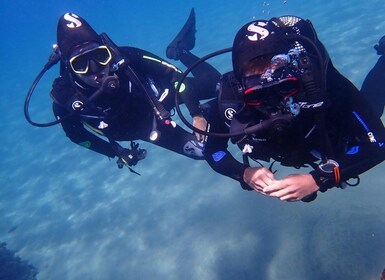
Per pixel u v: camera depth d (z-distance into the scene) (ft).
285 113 2.38
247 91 2.31
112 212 8.16
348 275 4.57
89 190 9.40
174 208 7.38
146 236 7.06
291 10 20.83
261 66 2.29
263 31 2.37
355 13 14.55
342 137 2.71
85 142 5.03
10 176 12.28
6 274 7.59
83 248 7.54
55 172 11.16
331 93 2.46
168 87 4.68
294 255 5.24
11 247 8.57
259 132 2.62
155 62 4.58
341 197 5.62
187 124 2.69
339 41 11.83
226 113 2.78
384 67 4.81
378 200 5.24
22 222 9.43
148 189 8.29
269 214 6.14
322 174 2.47
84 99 4.13
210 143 3.19
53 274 7.29
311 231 5.38
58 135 14.16
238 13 26.53
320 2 19.79
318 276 4.80
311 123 2.59
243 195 6.86
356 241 4.80
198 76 5.91
